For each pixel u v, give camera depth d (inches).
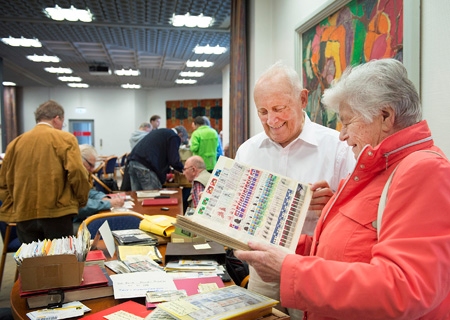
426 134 35.1
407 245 29.8
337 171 59.9
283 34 130.8
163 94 514.3
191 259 63.9
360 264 31.6
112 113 518.0
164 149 183.2
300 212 43.8
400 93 34.1
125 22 211.9
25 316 46.5
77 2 180.7
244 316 38.4
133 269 60.2
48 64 340.8
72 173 105.5
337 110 38.2
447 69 55.9
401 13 65.7
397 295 28.8
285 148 62.7
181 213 114.0
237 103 152.3
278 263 34.9
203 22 211.0
